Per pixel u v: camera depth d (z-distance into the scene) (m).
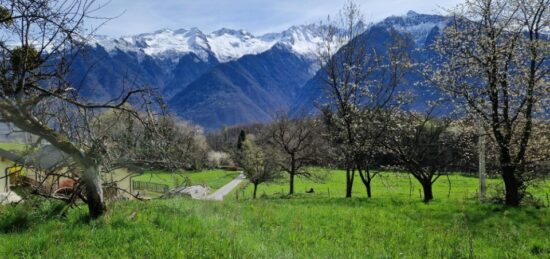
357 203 22.14
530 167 23.47
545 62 21.75
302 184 72.56
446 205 19.86
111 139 10.69
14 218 10.49
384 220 16.12
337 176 79.81
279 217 15.09
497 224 15.78
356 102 31.73
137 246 8.38
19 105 9.05
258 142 69.25
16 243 8.38
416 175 27.97
